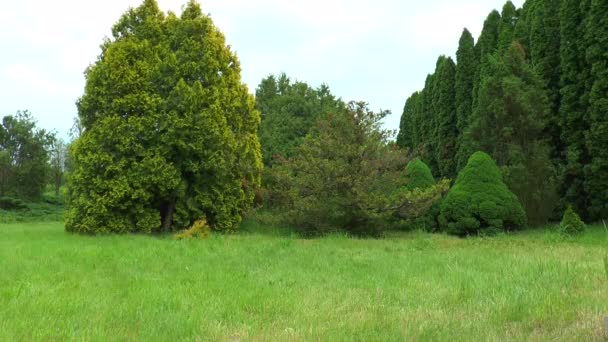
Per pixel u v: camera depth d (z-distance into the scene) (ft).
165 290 23.63
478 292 22.59
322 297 22.53
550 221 64.59
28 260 34.35
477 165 57.16
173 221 62.18
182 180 60.54
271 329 17.57
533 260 31.19
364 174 54.95
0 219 107.34
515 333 16.46
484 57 82.23
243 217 65.72
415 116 107.76
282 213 58.29
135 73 58.75
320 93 135.44
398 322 18.06
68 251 38.78
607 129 55.62
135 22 63.62
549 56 67.46
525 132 61.00
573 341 15.20
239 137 65.77
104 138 57.36
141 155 57.98
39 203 130.93
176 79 60.80
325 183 54.85
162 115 58.08
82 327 17.69
